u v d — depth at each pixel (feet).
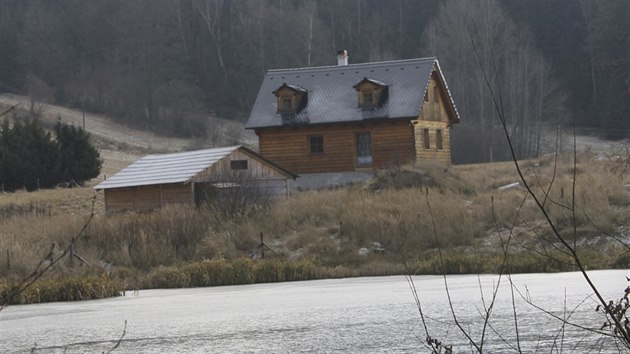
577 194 309.01
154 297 226.99
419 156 476.95
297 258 297.94
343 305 183.32
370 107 476.54
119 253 300.61
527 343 125.90
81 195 453.99
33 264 274.98
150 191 398.62
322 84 497.46
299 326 154.92
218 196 348.79
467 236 298.97
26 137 518.37
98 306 208.85
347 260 290.15
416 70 489.67
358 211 323.98
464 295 190.80
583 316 148.15
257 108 496.64
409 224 306.14
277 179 413.80
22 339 154.92
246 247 311.27
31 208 413.80
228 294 224.53
